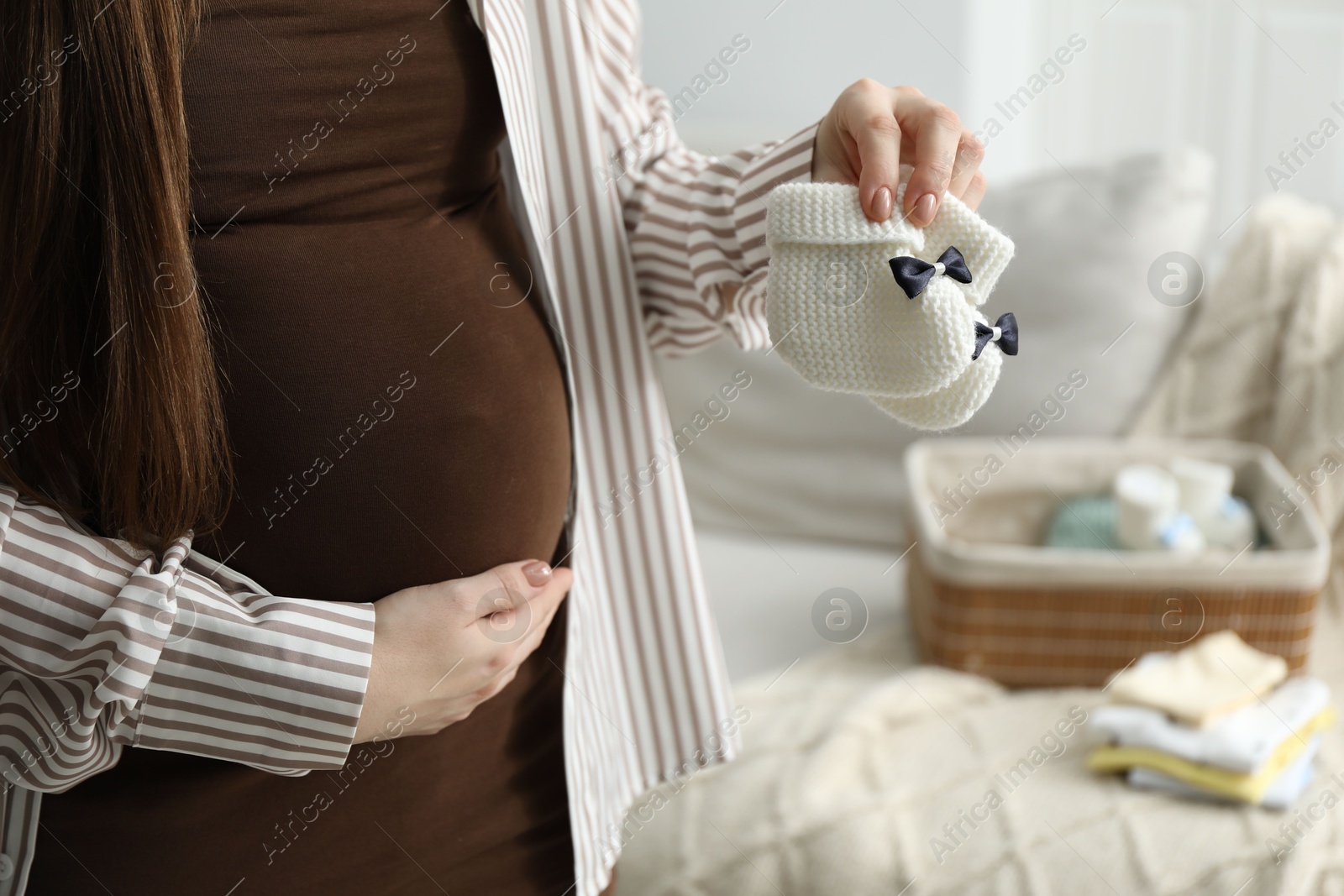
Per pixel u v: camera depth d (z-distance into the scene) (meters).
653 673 0.75
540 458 0.62
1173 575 1.19
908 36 1.63
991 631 1.24
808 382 0.57
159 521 0.51
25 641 0.47
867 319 0.54
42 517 0.49
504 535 0.60
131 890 0.55
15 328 0.48
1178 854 0.99
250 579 0.54
